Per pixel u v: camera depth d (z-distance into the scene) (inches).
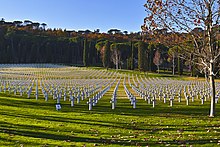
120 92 1499.8
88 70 4037.9
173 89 1488.7
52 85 1685.5
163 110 869.8
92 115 760.3
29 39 5812.0
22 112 802.2
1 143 468.4
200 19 677.3
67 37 6663.4
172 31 701.9
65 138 504.7
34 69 4065.0
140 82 2256.4
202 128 590.2
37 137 511.5
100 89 1663.4
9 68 4192.9
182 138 500.1
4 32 6136.8
